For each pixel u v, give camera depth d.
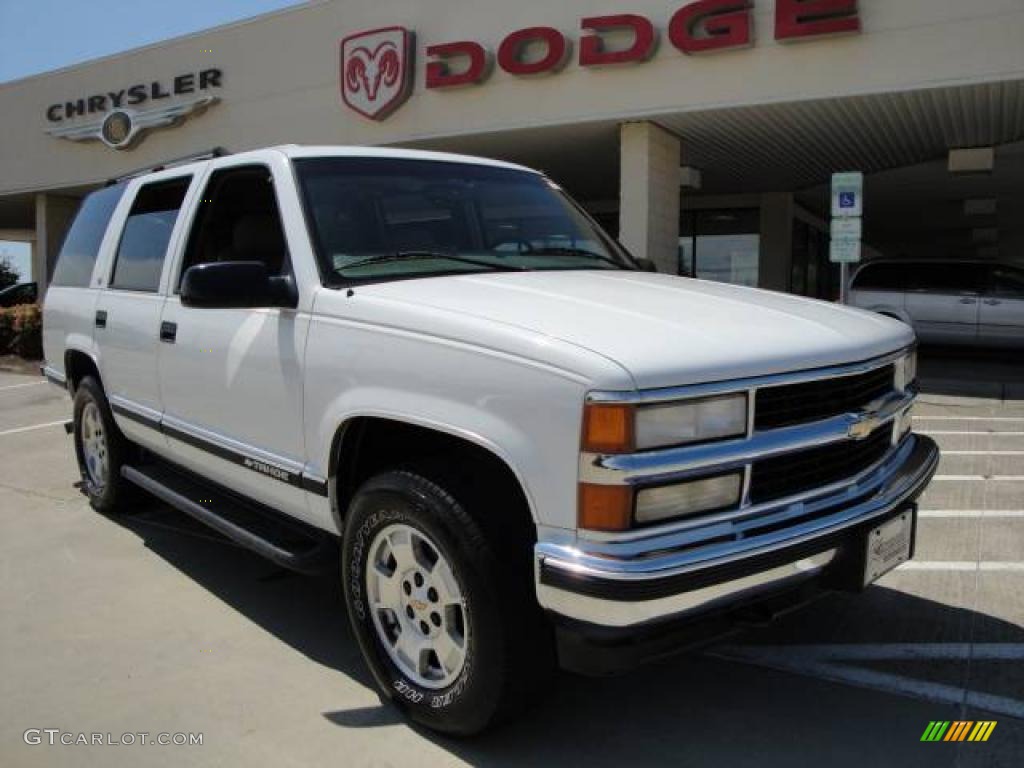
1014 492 6.13
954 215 22.31
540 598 2.56
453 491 2.79
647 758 2.90
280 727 3.10
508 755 2.92
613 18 11.72
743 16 10.91
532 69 12.34
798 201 19.64
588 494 2.43
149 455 5.26
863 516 2.89
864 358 2.98
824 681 3.41
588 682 3.42
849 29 10.39
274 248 3.86
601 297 3.13
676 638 2.62
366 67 13.80
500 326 2.71
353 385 3.11
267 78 15.38
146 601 4.25
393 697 3.13
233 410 3.79
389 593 3.12
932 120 12.07
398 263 3.55
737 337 2.72
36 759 2.90
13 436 8.57
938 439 8.24
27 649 3.72
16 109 19.94
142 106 17.31
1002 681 3.39
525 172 4.58
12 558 4.86
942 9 10.07
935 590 4.30
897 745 2.96
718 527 2.56
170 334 4.25
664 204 12.85
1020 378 12.77
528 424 2.56
